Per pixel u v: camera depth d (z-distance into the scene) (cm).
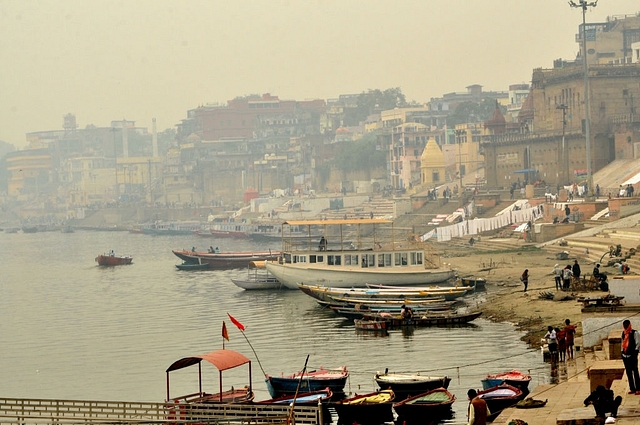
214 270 13075
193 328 7419
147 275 12938
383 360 5569
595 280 7156
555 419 3372
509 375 4566
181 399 4394
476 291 8362
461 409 4328
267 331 7006
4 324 8412
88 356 6406
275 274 9381
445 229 14012
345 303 7606
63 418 3706
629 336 3134
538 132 16562
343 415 4203
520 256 10594
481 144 17938
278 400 4362
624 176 13600
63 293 11181
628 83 15488
